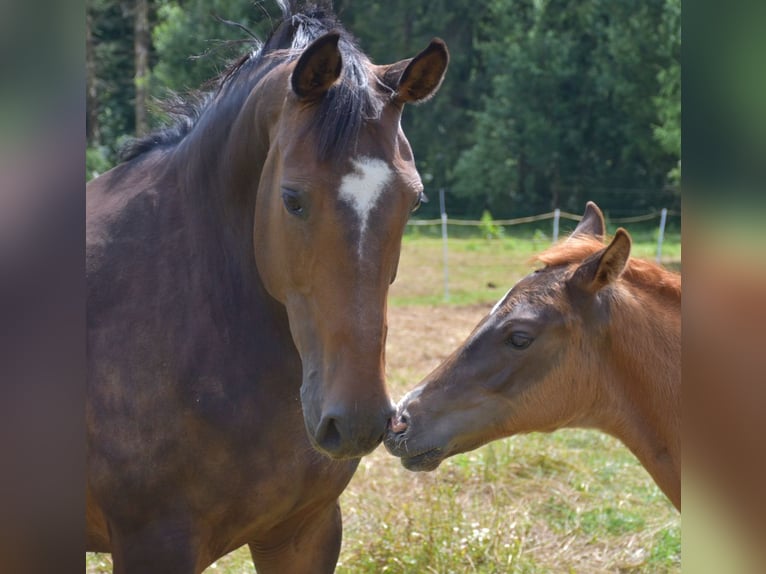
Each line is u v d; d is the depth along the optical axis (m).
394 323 12.96
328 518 3.34
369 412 2.45
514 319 3.46
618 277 3.39
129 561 2.94
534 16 32.34
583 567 4.91
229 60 3.46
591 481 5.99
